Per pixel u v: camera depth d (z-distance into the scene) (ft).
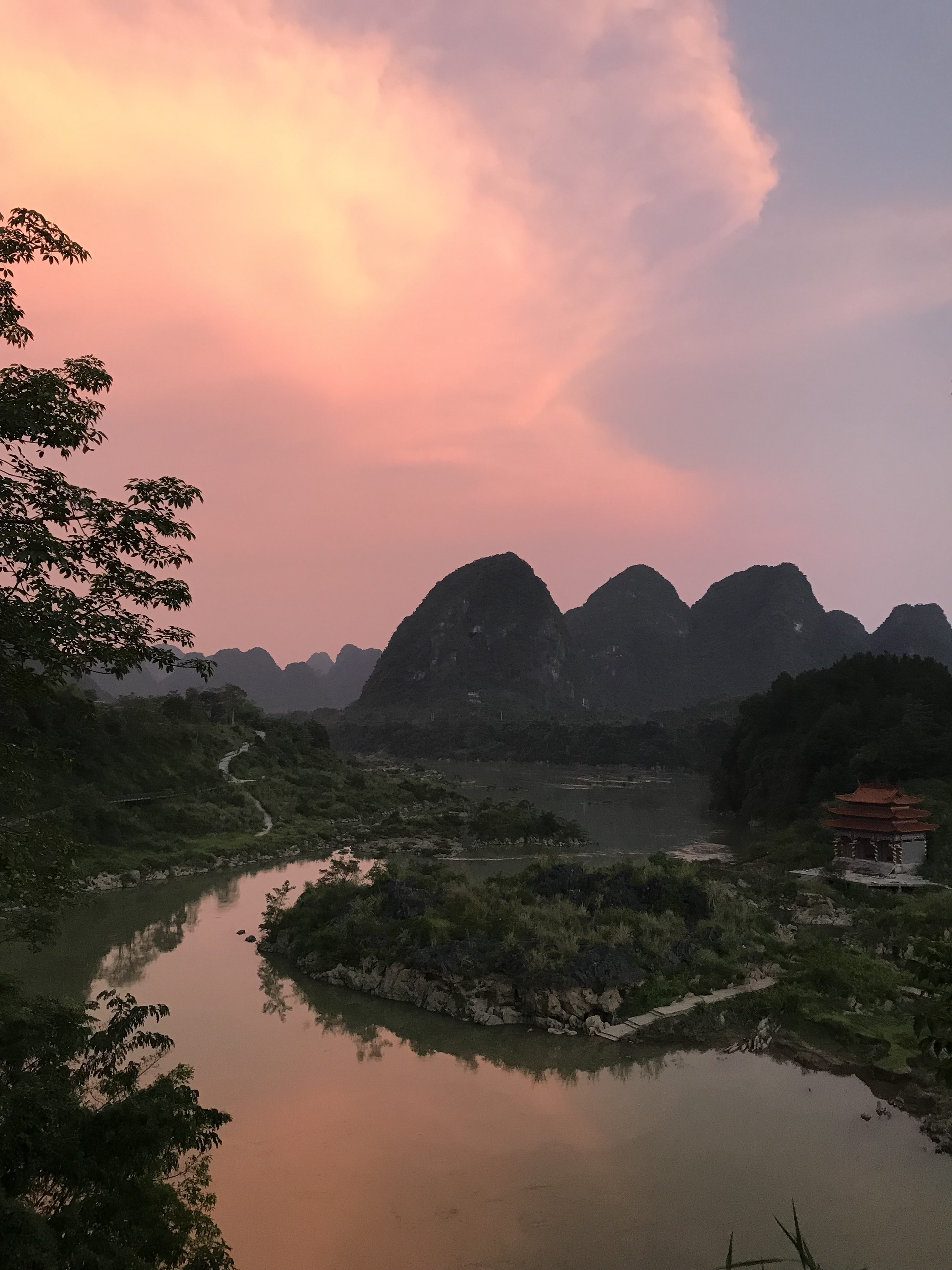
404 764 534.37
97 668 34.99
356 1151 57.88
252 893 150.20
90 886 150.20
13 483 30.68
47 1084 34.42
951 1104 63.77
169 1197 34.35
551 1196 52.37
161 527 34.47
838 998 86.99
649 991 84.84
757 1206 51.21
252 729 349.20
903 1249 46.78
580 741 561.02
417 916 100.78
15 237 33.42
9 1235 25.77
